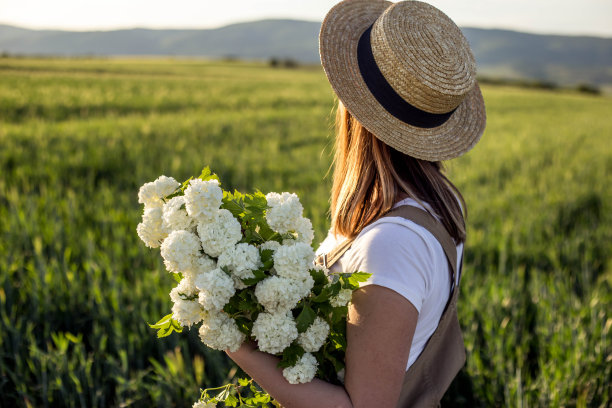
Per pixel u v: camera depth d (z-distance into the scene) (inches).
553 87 2960.1
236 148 440.5
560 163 420.5
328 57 51.1
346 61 50.7
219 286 39.4
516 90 2539.4
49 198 233.3
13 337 123.7
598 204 303.4
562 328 129.8
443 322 46.4
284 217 43.0
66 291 146.6
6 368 114.9
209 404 53.6
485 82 3011.8
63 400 113.6
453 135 50.9
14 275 162.6
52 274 153.0
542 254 207.6
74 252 177.3
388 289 39.8
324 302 42.4
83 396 112.3
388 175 45.3
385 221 42.8
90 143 398.9
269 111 813.2
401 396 46.0
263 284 40.7
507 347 126.4
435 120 48.2
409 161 47.3
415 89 45.5
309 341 42.0
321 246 56.4
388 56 45.9
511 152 476.7
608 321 131.3
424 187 46.6
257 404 54.5
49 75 1434.5
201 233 41.2
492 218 256.7
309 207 249.9
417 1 49.3
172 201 43.1
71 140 410.0
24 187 264.4
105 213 224.5
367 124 46.0
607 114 1254.9
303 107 929.5
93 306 141.9
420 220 42.7
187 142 459.5
